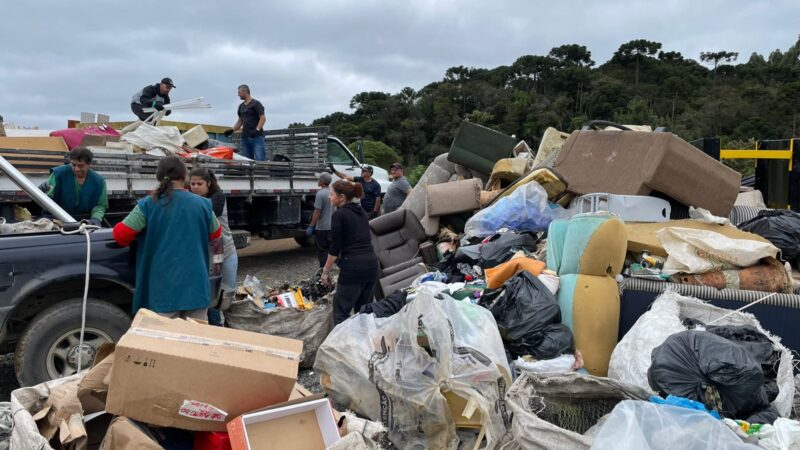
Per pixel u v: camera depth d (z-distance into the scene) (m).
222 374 2.41
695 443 2.02
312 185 9.29
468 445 2.99
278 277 8.08
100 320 3.71
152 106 9.84
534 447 2.35
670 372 2.67
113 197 6.52
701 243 4.25
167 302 3.57
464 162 8.00
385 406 3.08
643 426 2.10
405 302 4.21
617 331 3.85
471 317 3.38
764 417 2.55
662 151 5.32
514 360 3.62
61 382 2.73
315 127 10.30
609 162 5.76
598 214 4.10
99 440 2.55
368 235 4.79
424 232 6.60
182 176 3.72
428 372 2.95
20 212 5.78
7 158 5.70
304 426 2.41
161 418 2.37
